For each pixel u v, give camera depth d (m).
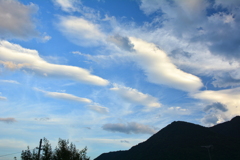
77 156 29.20
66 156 28.28
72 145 30.48
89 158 30.56
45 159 27.62
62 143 29.92
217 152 92.12
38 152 27.97
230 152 90.94
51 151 29.00
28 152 28.11
